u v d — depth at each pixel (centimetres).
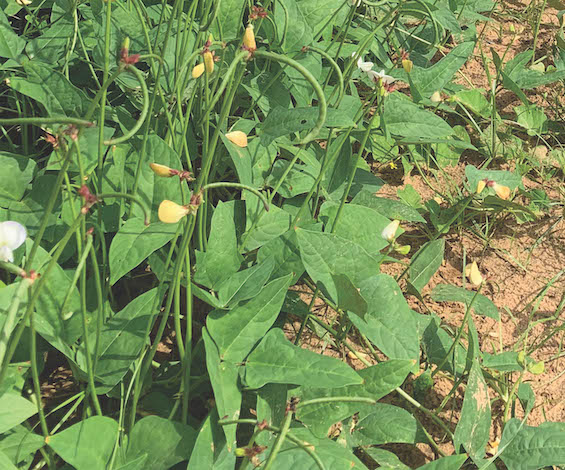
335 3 105
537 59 131
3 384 65
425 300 92
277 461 63
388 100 91
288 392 69
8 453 61
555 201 106
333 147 88
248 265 81
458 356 81
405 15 117
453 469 65
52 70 79
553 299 94
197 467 60
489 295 94
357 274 75
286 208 87
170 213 56
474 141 113
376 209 92
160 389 73
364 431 72
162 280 68
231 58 93
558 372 87
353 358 84
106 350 66
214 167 85
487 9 133
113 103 96
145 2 101
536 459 71
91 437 60
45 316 65
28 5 101
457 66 103
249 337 68
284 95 93
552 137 115
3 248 54
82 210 53
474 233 101
